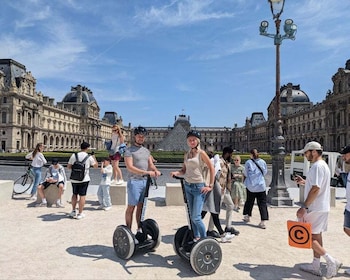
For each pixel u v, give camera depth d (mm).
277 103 12586
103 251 6617
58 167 11734
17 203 11930
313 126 95438
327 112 82375
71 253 6461
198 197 5801
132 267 5746
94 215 10062
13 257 6184
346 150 5949
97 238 7539
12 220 9250
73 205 9617
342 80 76000
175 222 9305
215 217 7508
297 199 13961
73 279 5168
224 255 6492
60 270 5551
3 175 23266
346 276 5508
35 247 6809
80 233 7949
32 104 93562
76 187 9547
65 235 7754
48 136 104688
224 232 7758
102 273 5445
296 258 6383
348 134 72188
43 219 9406
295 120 109562
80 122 136500
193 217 5758
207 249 5430
